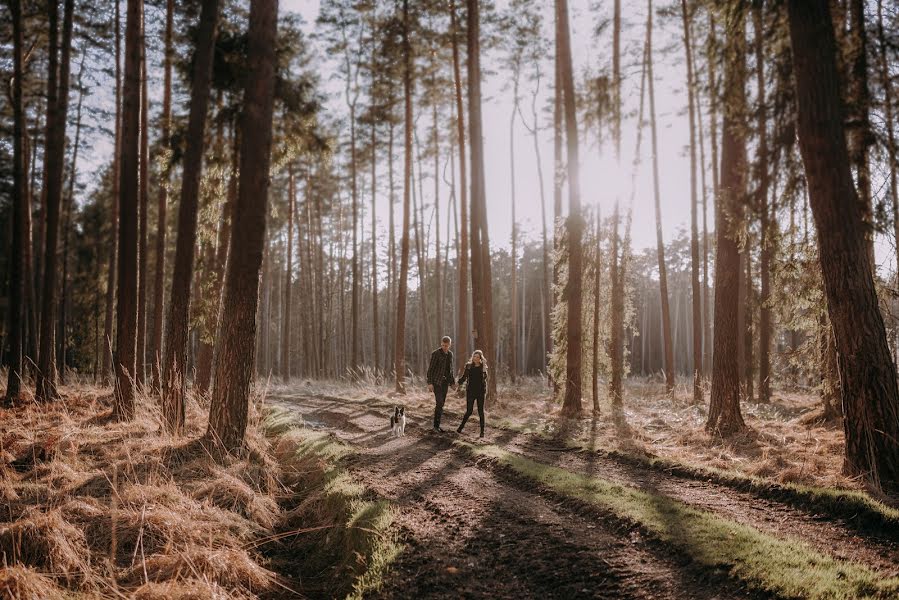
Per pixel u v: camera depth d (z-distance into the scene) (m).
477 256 17.20
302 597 4.59
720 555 4.19
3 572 3.95
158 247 17.05
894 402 6.27
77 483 6.39
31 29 16.97
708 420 10.48
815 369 11.83
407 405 15.71
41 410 11.62
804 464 7.07
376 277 28.55
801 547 4.33
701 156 19.78
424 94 24.33
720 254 10.58
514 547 4.78
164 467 7.08
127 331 11.02
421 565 4.55
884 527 4.86
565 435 10.35
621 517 5.18
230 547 5.22
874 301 6.50
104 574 4.52
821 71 6.70
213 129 12.05
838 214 6.56
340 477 7.11
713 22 9.27
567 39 14.16
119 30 20.00
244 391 8.38
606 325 16.59
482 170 18.55
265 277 38.31
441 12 20.20
